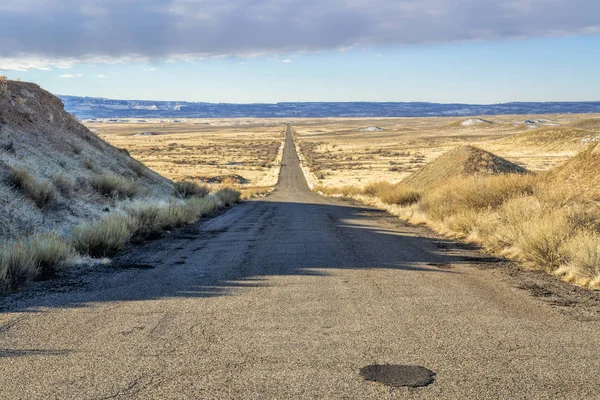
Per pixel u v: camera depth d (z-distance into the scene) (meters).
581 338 4.41
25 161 14.90
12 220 10.59
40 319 5.19
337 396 3.21
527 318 5.08
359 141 198.62
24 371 3.72
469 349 4.12
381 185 34.91
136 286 6.87
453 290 6.41
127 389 3.36
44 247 8.13
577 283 6.87
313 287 6.63
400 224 16.36
